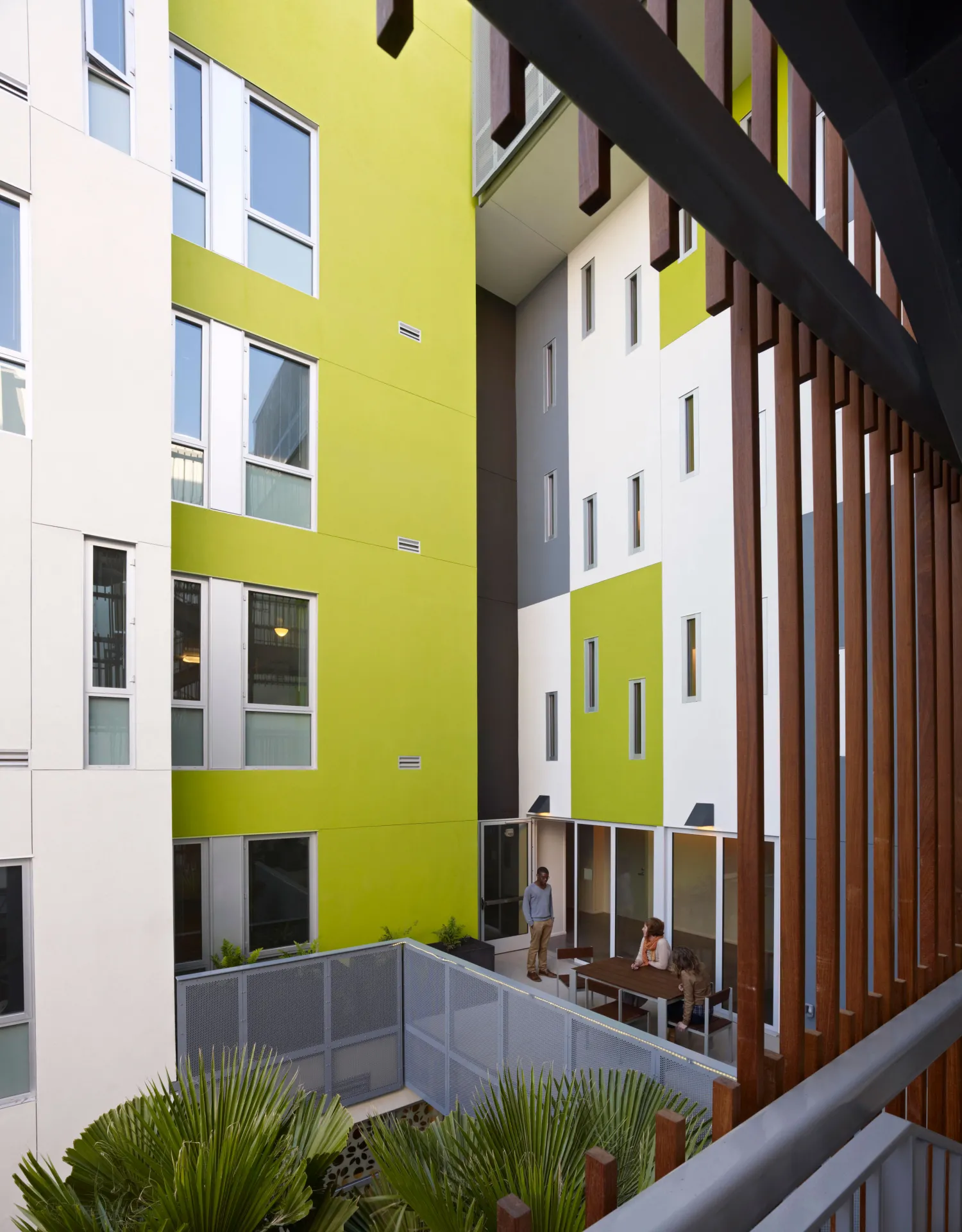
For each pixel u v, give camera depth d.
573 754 10.25
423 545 8.79
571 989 7.34
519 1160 2.76
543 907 9.15
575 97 0.72
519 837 11.03
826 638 1.51
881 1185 1.24
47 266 5.49
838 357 1.54
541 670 11.12
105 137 5.92
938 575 2.29
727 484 8.13
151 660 5.76
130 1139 3.19
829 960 1.46
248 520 7.38
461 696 8.98
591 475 10.30
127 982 5.35
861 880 1.63
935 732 2.16
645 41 0.70
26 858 5.06
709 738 8.15
